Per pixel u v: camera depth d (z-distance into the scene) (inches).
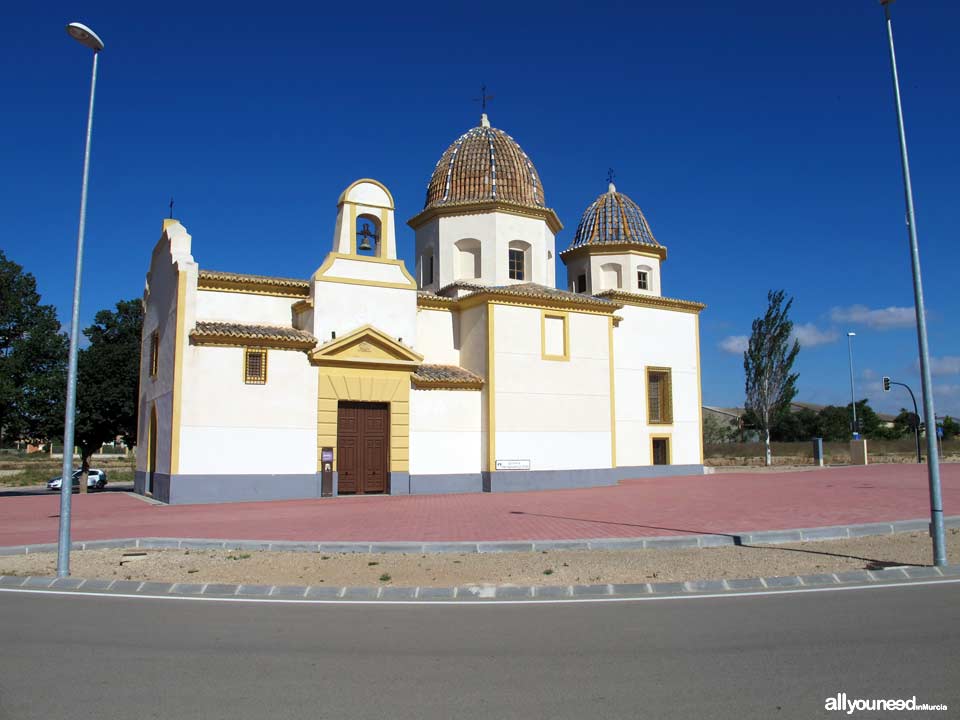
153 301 1127.0
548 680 250.2
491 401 1072.8
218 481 912.9
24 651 289.0
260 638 308.5
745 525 612.4
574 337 1153.4
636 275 1401.3
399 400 1036.5
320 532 599.5
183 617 348.8
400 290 1072.2
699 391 1386.6
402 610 362.3
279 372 961.5
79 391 1443.2
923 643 287.9
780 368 1863.9
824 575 424.5
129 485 1755.7
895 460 1839.3
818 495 863.7
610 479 1150.3
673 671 258.1
